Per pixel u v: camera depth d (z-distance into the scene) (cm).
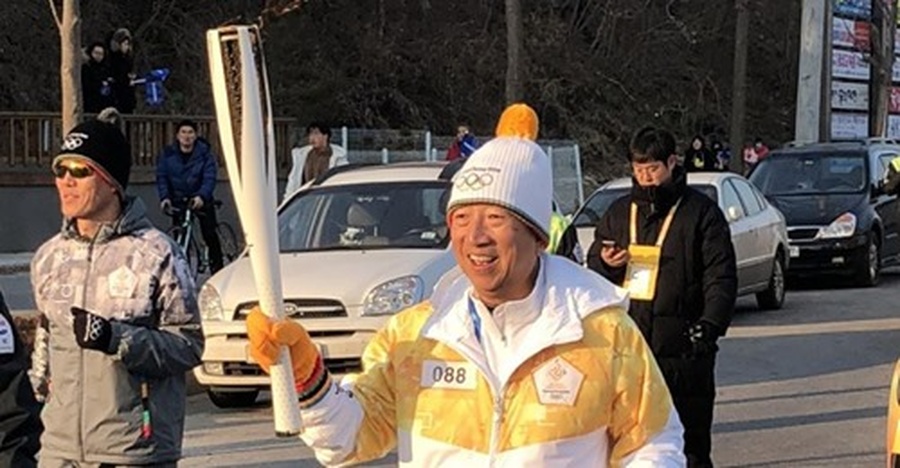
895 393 684
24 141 2058
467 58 4019
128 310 477
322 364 322
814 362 1261
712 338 656
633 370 331
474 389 329
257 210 308
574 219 1523
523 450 326
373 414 340
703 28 4700
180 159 1617
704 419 676
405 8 3962
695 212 671
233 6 3578
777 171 2022
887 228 1967
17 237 2045
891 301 1730
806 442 937
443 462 331
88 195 482
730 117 4553
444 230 1083
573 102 4353
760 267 1588
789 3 4841
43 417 486
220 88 306
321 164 1658
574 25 4497
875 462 880
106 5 3391
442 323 335
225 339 984
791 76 4938
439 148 2939
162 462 484
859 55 3425
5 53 2997
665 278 670
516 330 331
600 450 333
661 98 4559
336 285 977
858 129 3444
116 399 476
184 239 1592
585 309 331
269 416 1016
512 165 326
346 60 3781
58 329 486
